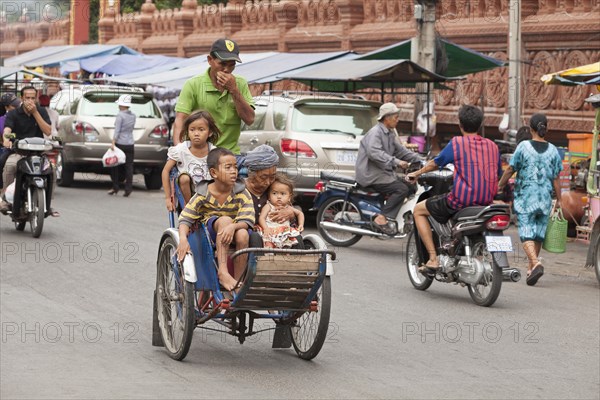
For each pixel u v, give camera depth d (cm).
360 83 3259
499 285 1566
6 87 4753
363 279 1814
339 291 1689
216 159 1177
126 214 2656
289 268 1134
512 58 2936
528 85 3294
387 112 2091
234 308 1159
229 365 1196
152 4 5828
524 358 1260
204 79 1359
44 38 7131
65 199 3020
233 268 1187
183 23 5434
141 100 3394
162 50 5666
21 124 2241
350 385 1117
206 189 1191
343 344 1314
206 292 1217
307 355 1216
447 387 1118
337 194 2188
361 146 2108
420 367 1205
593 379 1166
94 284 1683
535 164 1825
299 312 1187
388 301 1614
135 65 4750
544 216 1842
